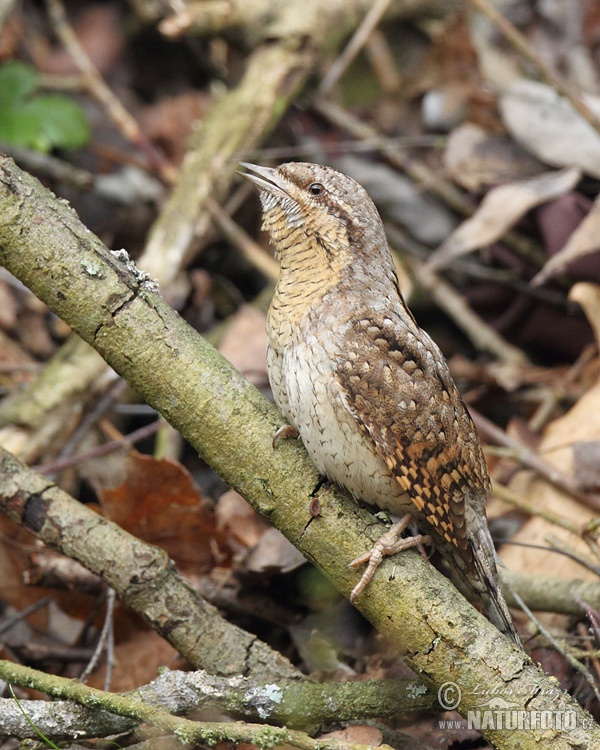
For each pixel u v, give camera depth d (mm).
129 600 6402
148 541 7902
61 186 11438
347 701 5992
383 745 5492
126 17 13320
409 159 11758
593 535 7812
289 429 5938
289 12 12008
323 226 6508
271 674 6312
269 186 6664
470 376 10000
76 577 7492
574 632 7578
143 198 11633
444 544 6762
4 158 5688
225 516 8141
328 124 12359
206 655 6371
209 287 11156
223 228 10844
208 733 5520
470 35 12016
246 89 11547
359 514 5816
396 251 11188
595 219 9609
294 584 7680
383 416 6148
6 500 6465
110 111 11609
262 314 10461
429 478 6242
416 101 12516
